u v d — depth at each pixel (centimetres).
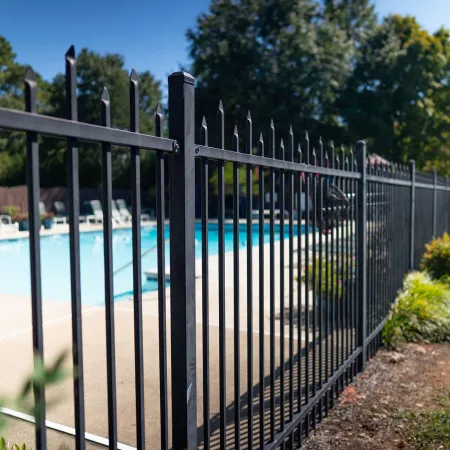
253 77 3125
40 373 81
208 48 3244
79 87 3400
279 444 280
